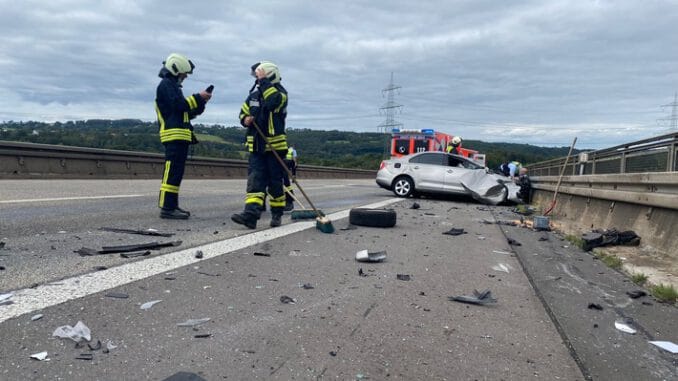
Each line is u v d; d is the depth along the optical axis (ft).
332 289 12.58
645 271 15.94
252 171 20.93
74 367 7.55
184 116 22.39
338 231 22.11
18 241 15.97
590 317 11.46
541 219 26.61
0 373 7.23
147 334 8.95
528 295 13.12
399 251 18.17
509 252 19.30
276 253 16.34
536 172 60.23
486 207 42.86
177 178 22.67
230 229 20.74
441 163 48.39
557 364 8.77
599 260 18.31
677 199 17.38
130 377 7.36
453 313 11.28
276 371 7.87
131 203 28.07
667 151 19.48
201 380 7.22
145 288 11.56
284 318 10.23
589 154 31.76
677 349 9.72
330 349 8.84
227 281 12.60
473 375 8.15
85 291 11.03
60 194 31.40
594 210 27.76
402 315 10.91
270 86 20.48
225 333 9.23
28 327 8.87
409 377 7.95
